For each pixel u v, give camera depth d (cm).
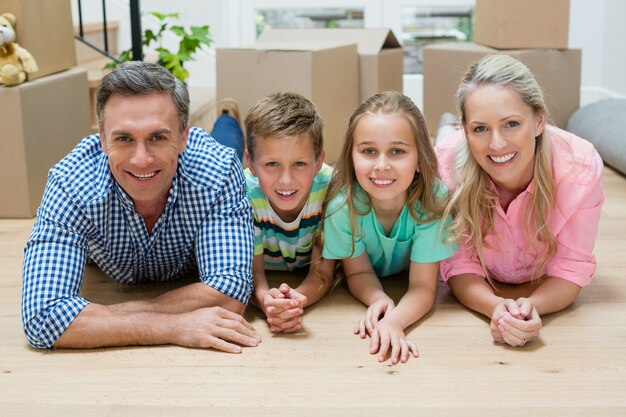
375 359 129
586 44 386
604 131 278
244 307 143
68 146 246
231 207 145
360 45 293
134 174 130
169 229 148
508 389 118
